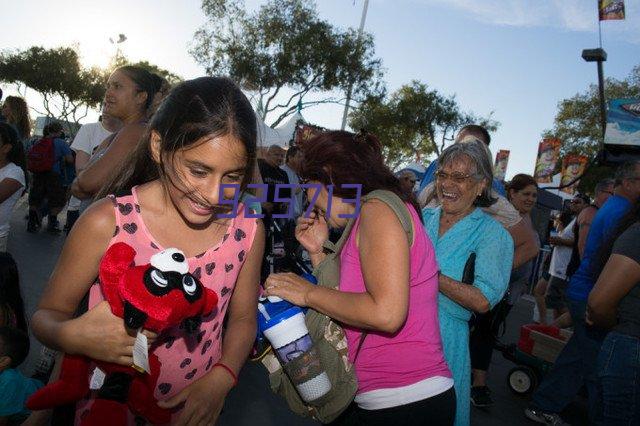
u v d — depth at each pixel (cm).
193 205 134
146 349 118
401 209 177
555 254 754
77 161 399
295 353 178
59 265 139
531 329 509
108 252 126
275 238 480
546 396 439
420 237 187
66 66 4306
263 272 474
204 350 154
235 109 131
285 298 180
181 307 117
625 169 387
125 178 152
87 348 124
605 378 265
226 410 365
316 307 178
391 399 182
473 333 439
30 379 251
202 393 144
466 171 252
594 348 362
